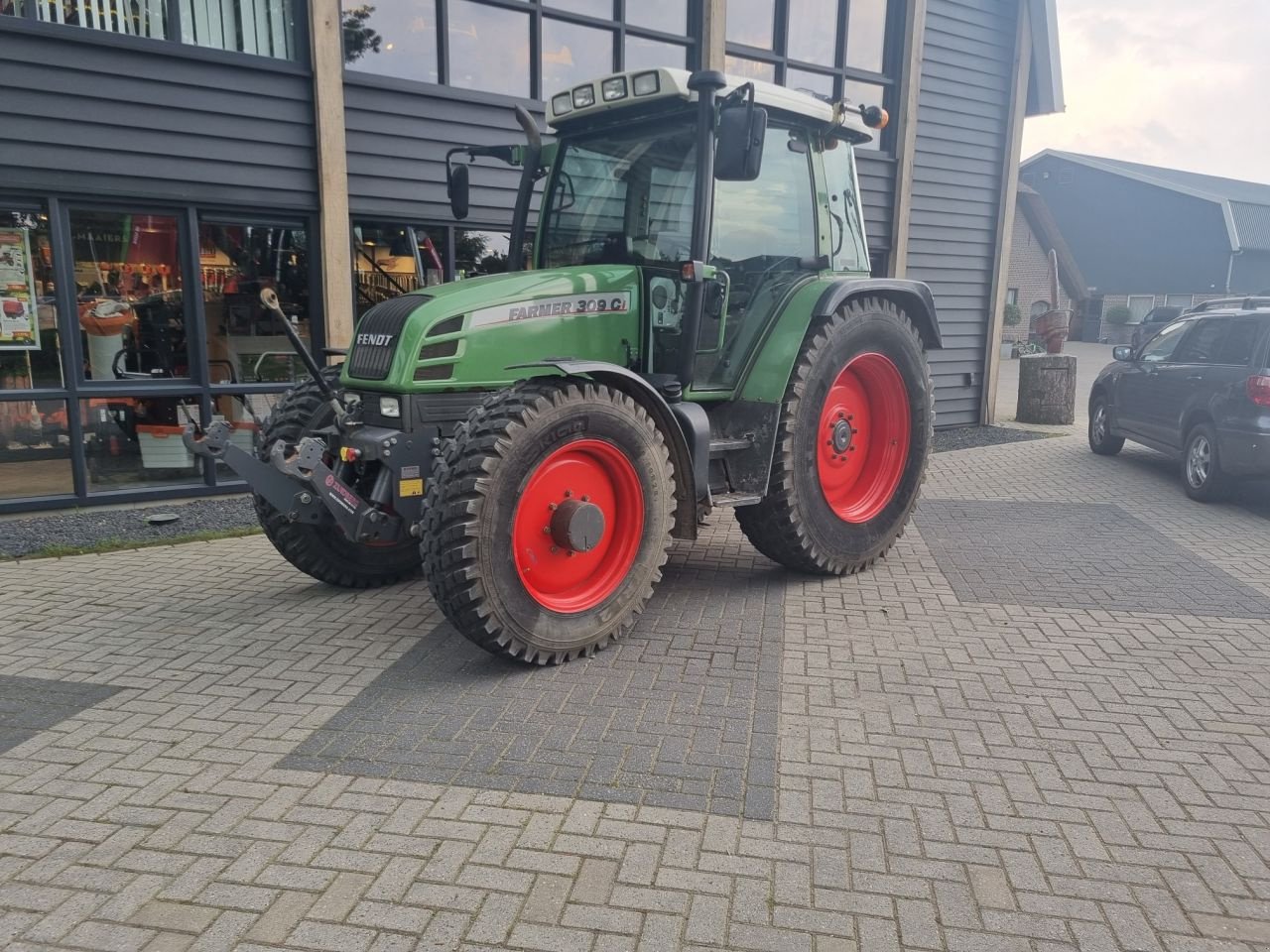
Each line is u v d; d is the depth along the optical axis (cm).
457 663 417
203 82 666
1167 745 343
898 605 500
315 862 269
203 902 251
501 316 441
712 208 475
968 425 1196
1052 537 646
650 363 488
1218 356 770
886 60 1041
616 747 338
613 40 850
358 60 730
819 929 242
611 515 437
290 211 725
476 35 779
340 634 454
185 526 651
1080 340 4031
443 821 290
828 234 555
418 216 767
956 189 1111
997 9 1105
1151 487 825
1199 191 3678
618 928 242
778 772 322
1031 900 254
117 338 683
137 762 328
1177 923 246
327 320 741
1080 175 4066
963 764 328
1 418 662
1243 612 489
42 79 610
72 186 632
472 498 377
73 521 655
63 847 277
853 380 563
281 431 498
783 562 544
